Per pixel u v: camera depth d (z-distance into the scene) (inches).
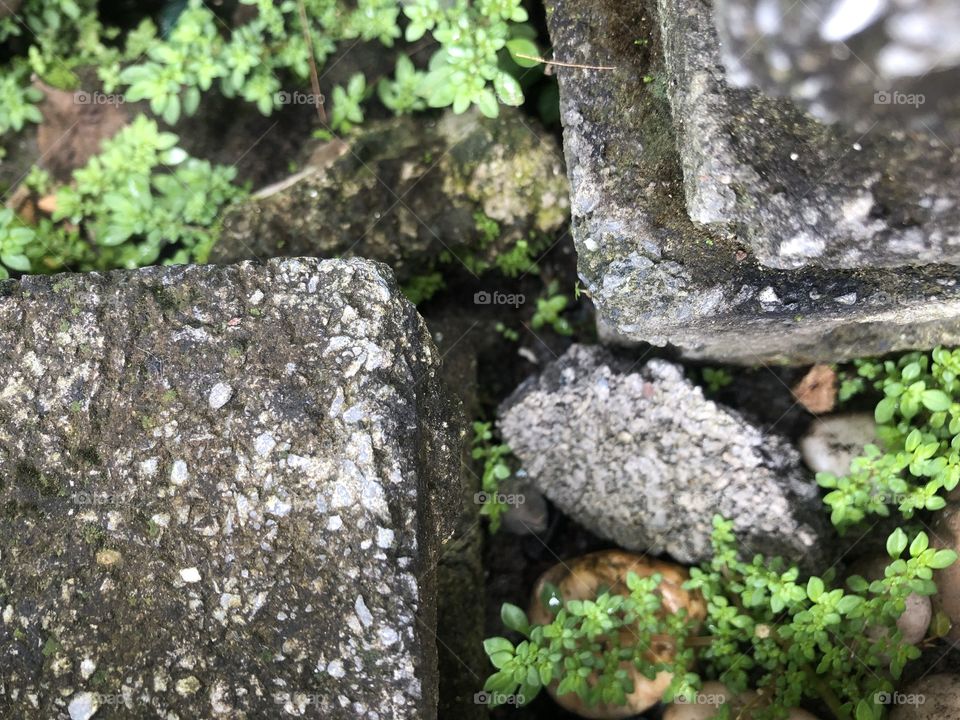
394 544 12.9
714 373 15.9
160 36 17.1
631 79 14.2
